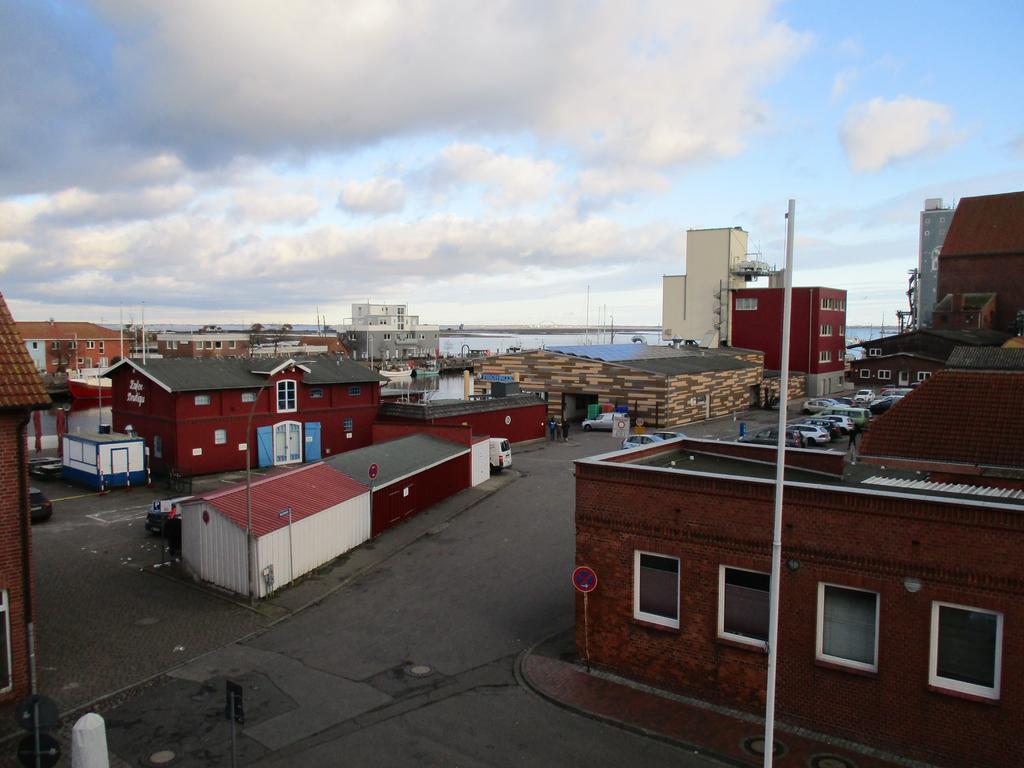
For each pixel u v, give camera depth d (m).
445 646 18.45
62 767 13.28
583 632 17.08
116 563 24.92
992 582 12.26
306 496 25.31
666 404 56.09
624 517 16.39
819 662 13.98
